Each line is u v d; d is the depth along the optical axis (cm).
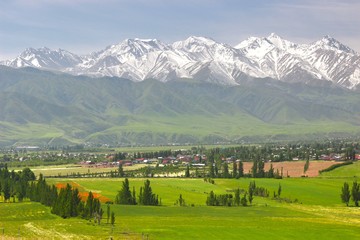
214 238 18425
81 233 18512
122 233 18775
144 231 19338
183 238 18300
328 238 18838
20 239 16750
